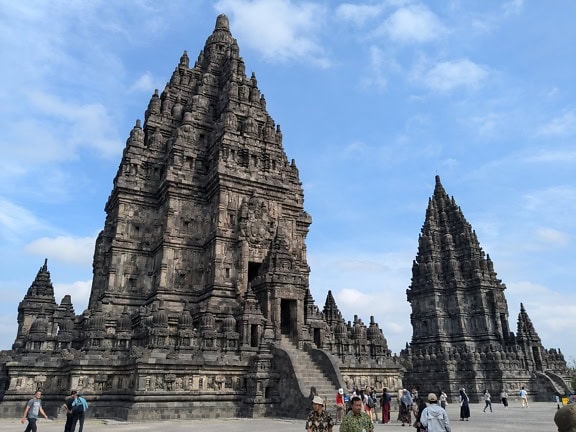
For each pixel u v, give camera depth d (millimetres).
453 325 80938
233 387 37406
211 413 35188
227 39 70500
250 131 56562
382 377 45156
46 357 37281
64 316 46656
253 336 42312
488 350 70250
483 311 79312
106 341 37938
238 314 43281
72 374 34906
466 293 82562
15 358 36688
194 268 51219
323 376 38031
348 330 50312
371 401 32656
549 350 78375
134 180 55469
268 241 52062
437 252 87188
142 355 34156
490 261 85250
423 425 12797
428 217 91750
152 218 55312
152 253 53625
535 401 67188
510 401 64375
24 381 35719
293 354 40188
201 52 70500
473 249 84750
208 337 38594
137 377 33469
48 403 35625
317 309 49594
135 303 50844
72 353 37469
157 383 34188
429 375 70250
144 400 33156
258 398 35906
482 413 43062
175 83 65000
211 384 36500
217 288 47469
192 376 35750
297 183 63719
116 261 51562
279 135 62625
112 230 55344
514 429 27094
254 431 24984
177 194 52938
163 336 36812
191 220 52938
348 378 42938
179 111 62750
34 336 37844
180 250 51094
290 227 56906
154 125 60156
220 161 52344
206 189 54438
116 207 55281
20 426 29031
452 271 83688
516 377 66938
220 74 66250
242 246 49594
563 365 76375
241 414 36156
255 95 61594
